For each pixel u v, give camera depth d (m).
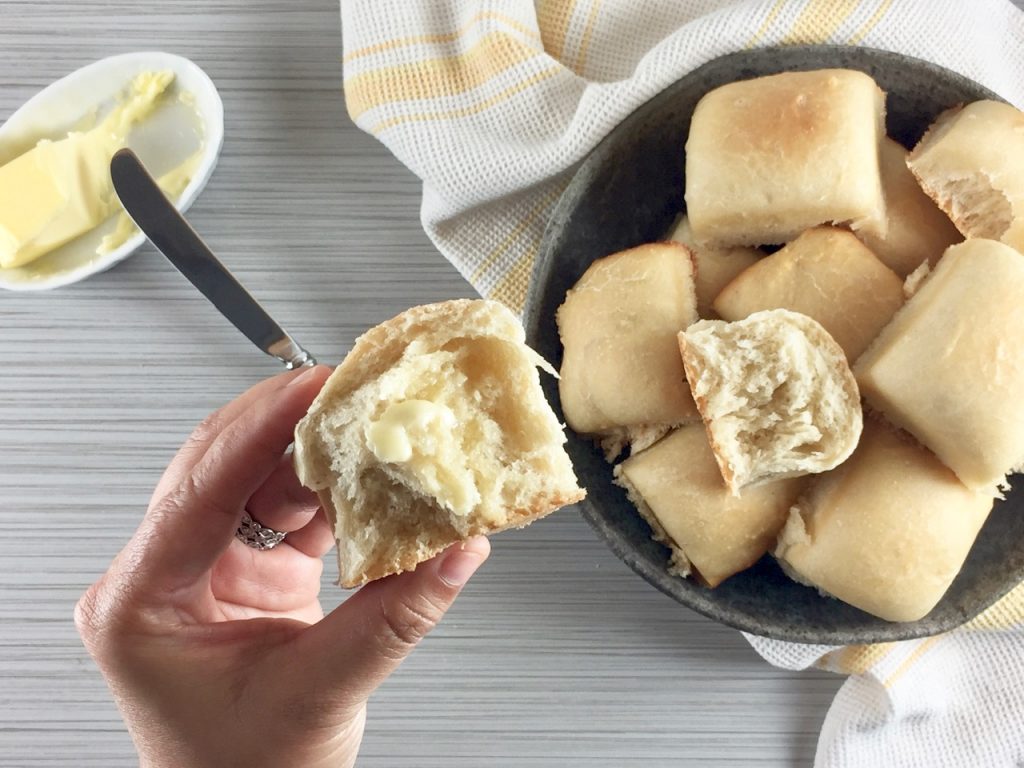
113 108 0.39
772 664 0.38
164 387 0.39
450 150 0.36
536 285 0.34
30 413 0.40
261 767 0.27
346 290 0.39
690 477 0.33
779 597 0.34
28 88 0.40
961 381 0.29
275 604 0.36
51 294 0.39
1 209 0.37
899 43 0.35
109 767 0.39
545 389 0.35
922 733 0.37
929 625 0.33
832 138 0.32
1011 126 0.32
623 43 0.38
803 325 0.31
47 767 0.39
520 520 0.26
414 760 0.39
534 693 0.39
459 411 0.25
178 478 0.32
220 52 0.40
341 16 0.38
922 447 0.32
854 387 0.30
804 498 0.33
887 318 0.32
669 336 0.32
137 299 0.39
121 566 0.27
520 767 0.39
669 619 0.38
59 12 0.40
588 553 0.39
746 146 0.32
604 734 0.39
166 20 0.40
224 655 0.27
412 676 0.39
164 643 0.27
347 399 0.25
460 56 0.37
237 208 0.39
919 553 0.31
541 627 0.39
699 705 0.38
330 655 0.25
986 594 0.33
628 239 0.37
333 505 0.25
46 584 0.39
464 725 0.39
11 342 0.40
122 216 0.38
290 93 0.40
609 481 0.35
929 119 0.35
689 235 0.35
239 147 0.40
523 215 0.38
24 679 0.39
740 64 0.34
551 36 0.38
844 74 0.33
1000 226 0.32
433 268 0.39
